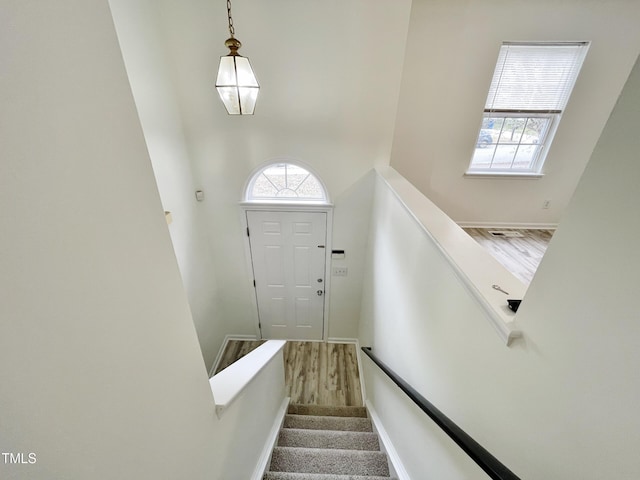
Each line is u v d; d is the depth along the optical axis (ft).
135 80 6.65
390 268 7.50
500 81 10.42
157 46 7.55
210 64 8.30
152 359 2.26
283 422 8.33
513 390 2.46
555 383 1.99
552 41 9.63
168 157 8.17
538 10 9.24
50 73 1.40
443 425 3.51
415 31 9.75
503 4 9.23
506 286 3.04
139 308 2.11
